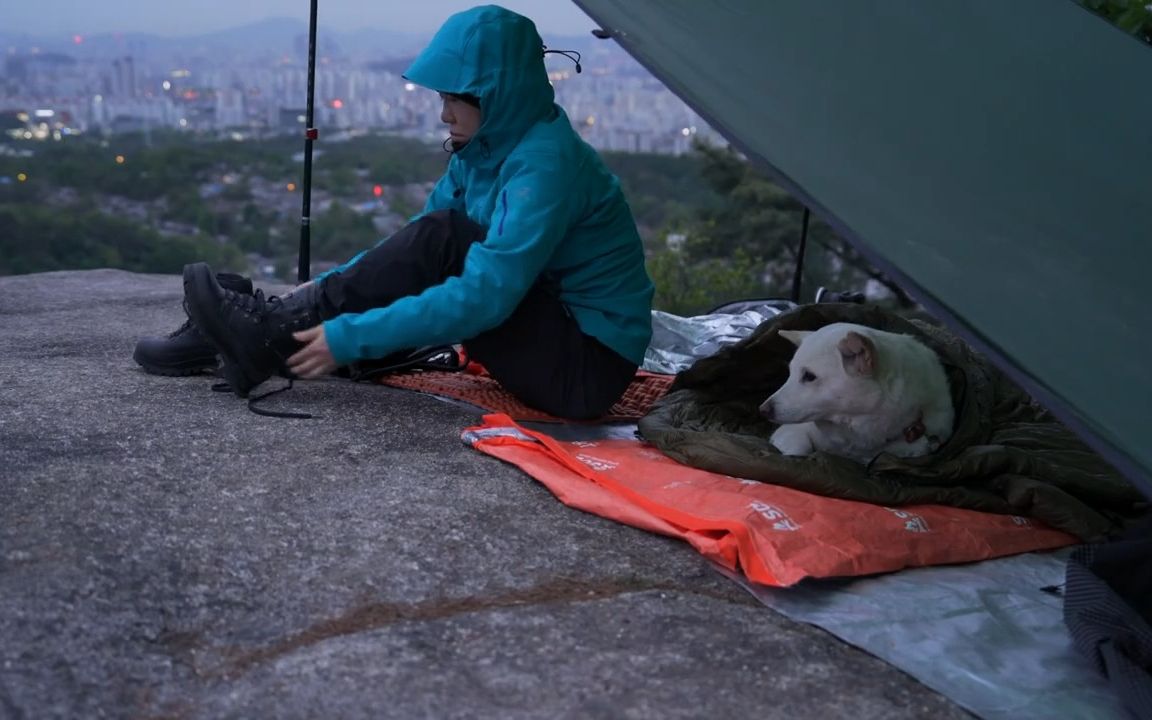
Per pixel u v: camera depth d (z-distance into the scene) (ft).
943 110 7.28
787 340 10.55
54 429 8.82
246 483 7.95
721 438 8.98
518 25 9.59
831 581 7.22
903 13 8.09
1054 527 8.45
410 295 9.77
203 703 5.25
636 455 9.18
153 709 5.17
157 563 6.51
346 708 5.26
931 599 7.04
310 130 12.78
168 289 17.47
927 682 5.99
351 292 9.68
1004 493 8.73
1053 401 5.68
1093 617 6.38
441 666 5.72
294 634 5.94
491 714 5.29
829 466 8.46
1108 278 6.32
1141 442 5.61
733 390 10.83
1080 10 8.19
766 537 7.31
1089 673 6.29
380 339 9.18
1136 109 7.43
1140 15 10.46
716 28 7.91
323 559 6.82
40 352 12.18
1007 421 10.36
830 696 5.72
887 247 6.22
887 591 7.12
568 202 9.49
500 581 6.77
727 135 6.90
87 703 5.12
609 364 10.25
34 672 5.27
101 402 9.80
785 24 7.99
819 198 6.45
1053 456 9.31
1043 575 7.72
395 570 6.75
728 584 7.11
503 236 9.18
